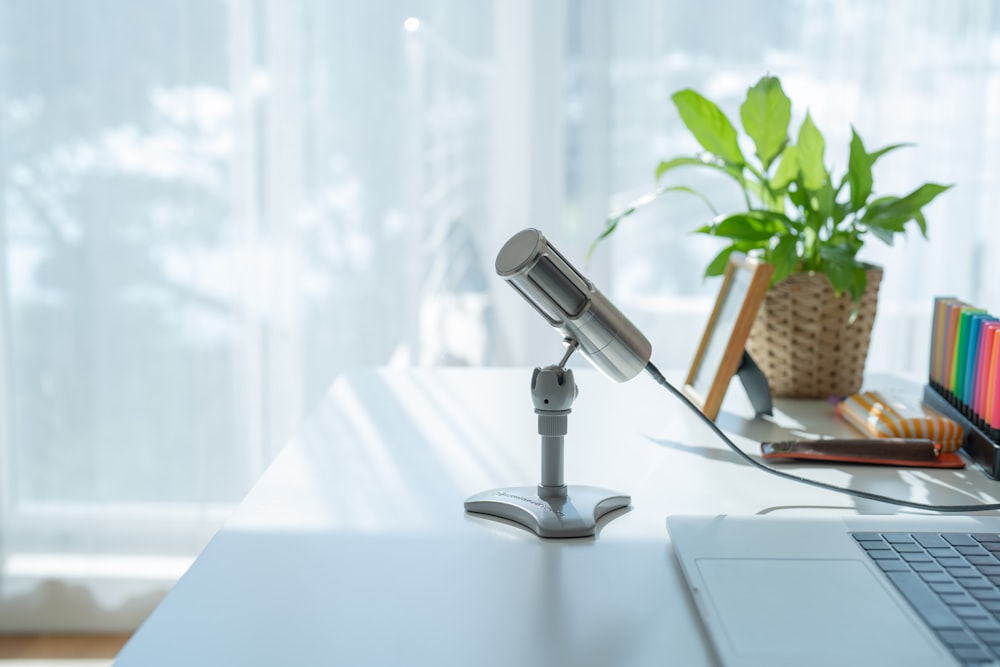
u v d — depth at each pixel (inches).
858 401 50.7
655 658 26.4
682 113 56.5
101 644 99.0
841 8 92.6
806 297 53.8
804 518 35.4
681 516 35.8
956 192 94.7
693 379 55.3
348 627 28.2
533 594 30.4
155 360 98.4
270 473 42.4
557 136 95.3
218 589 30.7
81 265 97.0
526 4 93.7
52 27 93.7
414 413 52.4
